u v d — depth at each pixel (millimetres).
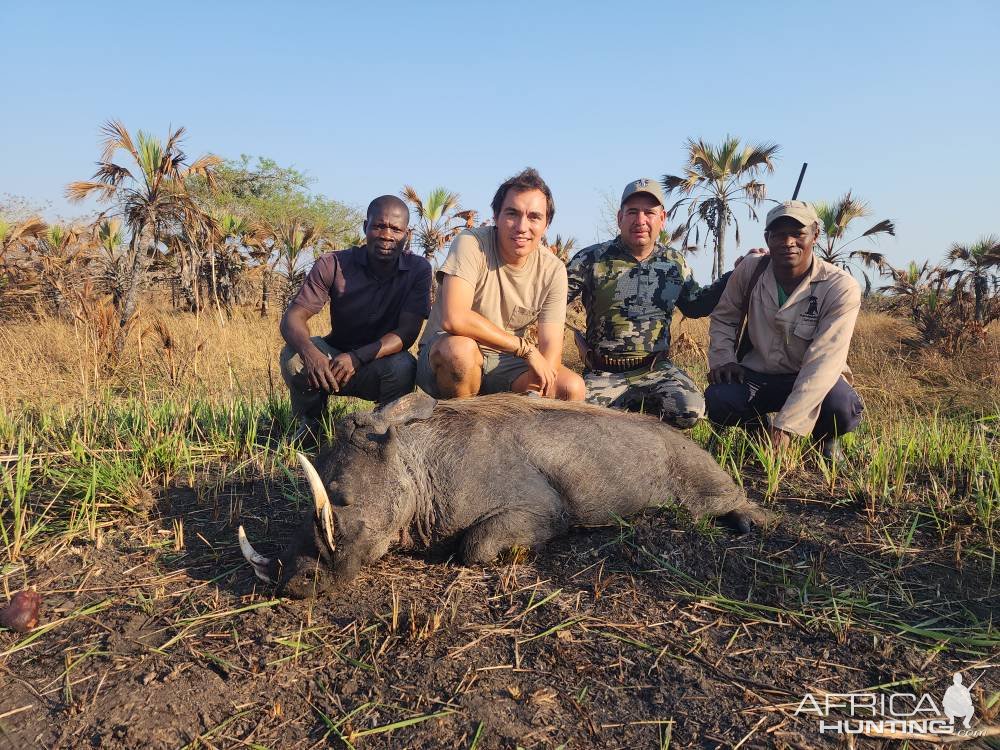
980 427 6320
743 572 3453
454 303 4473
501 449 3697
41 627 2918
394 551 3637
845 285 4918
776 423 4766
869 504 4227
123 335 9570
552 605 3139
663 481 4023
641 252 5484
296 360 5316
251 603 3104
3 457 4273
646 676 2674
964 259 18844
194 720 2402
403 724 2381
